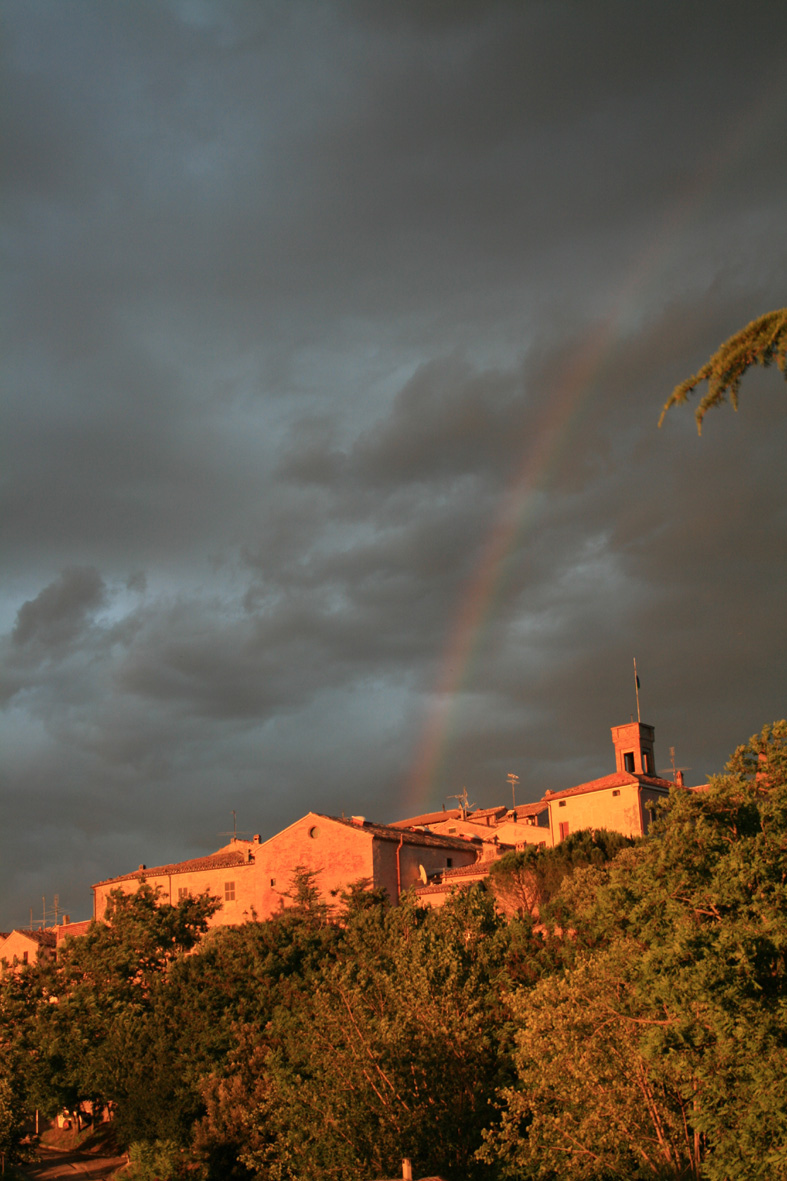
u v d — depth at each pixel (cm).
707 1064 1972
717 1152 1994
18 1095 5309
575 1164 2280
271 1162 3133
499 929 3697
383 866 6800
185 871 7700
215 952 4731
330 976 3059
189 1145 3938
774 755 2184
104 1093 4475
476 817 9331
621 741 7344
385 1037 2755
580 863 4828
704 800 2147
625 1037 2347
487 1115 2727
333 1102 2741
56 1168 5406
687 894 2106
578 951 3269
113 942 5816
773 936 1878
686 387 1834
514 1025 2955
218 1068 3994
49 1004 5494
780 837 2047
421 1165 2609
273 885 7125
